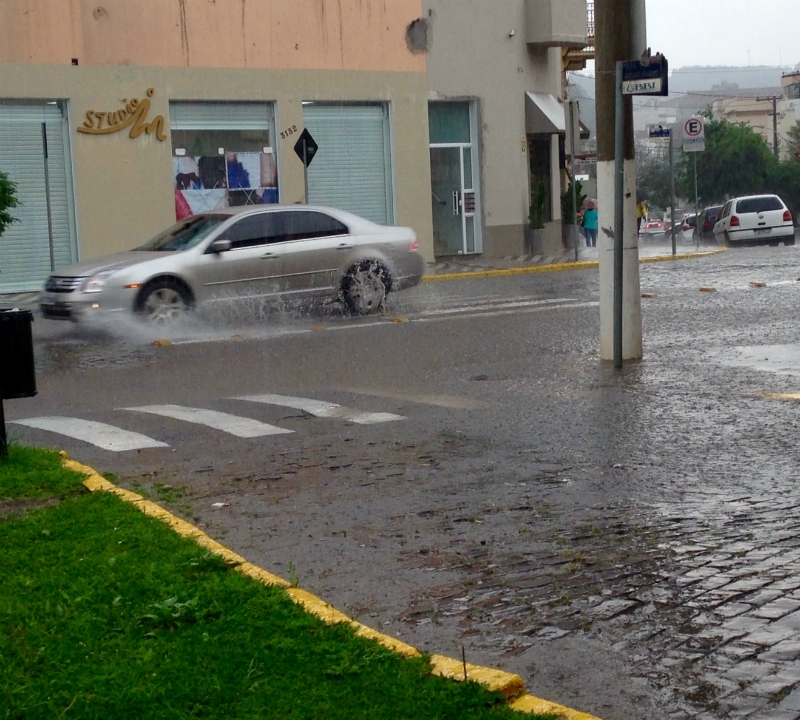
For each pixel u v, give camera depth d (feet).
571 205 116.57
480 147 104.01
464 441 29.12
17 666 14.12
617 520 21.65
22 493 23.66
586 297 65.46
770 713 13.24
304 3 92.68
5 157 80.64
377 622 16.76
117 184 84.64
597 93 39.55
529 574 18.67
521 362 41.83
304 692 13.42
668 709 13.52
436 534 21.09
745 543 19.85
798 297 59.82
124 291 52.34
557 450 27.78
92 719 12.69
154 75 85.56
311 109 94.53
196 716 12.81
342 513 22.68
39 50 80.59
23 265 81.97
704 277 75.00
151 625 15.65
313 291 57.77
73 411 35.37
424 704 13.03
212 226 56.29
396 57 98.12
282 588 17.46
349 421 32.19
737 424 29.73
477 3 103.09
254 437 30.35
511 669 14.92
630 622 16.38
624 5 38.42
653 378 36.96
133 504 22.50
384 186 98.89
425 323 54.75
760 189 253.65
